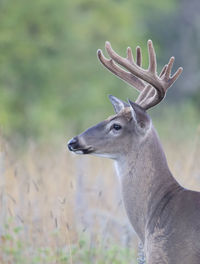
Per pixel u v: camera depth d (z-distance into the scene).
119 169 13.18
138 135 12.91
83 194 17.08
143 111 12.75
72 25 55.09
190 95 62.31
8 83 52.94
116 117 13.15
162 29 68.19
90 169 20.52
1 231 16.25
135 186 12.90
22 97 53.03
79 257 15.56
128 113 13.13
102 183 18.70
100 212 16.70
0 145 17.69
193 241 11.90
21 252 15.91
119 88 55.56
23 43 52.22
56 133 34.81
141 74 13.14
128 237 16.39
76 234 16.03
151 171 12.79
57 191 16.89
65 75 54.38
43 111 50.62
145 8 67.88
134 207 12.92
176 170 18.66
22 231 16.22
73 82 54.62
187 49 65.50
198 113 57.06
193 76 63.59
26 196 17.03
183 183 17.58
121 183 13.12
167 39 67.94
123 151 13.07
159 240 12.28
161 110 55.00
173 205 12.39
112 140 13.11
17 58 52.62
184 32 67.38
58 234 15.55
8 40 51.59
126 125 13.04
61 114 53.41
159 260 12.23
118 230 17.25
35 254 15.84
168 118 42.91
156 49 60.72
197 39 65.88
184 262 11.94
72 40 54.94
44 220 16.22
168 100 61.25
